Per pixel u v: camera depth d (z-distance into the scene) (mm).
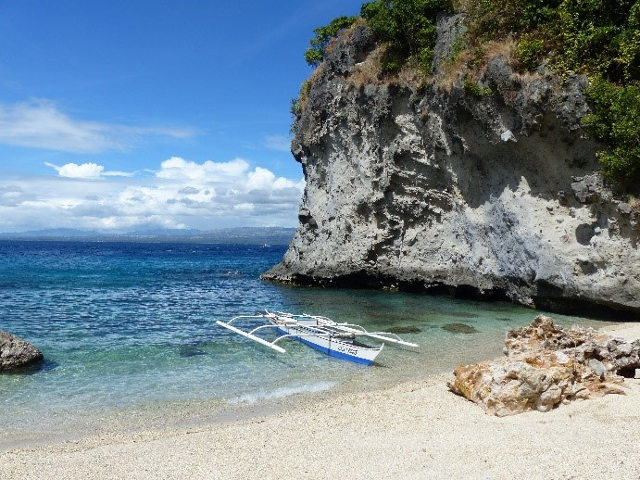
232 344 18391
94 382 13781
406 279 32562
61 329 21047
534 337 13719
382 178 32875
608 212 21109
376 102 32125
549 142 22781
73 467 8469
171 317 24516
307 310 26391
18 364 14867
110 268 57875
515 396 10297
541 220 23500
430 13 29922
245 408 11773
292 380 14023
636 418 9492
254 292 34906
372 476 7762
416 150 30500
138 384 13641
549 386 10414
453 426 9852
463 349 17375
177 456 8852
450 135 27594
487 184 26828
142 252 118750
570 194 22516
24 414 11375
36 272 49531
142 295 33031
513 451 8391
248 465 8367
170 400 12367
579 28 21734
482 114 24656
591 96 20422
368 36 33656
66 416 11273
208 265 68250
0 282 39094
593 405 10297
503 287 26891
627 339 16422
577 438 8758
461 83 25281
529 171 24172
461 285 29219
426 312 25125
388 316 24125
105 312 25766
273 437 9664
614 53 20859
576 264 22016
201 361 16016
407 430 9797
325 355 16734
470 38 26016
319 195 38781
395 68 31203
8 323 22188
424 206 31328
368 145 33812
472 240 28359
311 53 39750
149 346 18031
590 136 20875
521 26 23953
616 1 21172
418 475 7695
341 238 35812
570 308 23203
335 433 9789
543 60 22375
